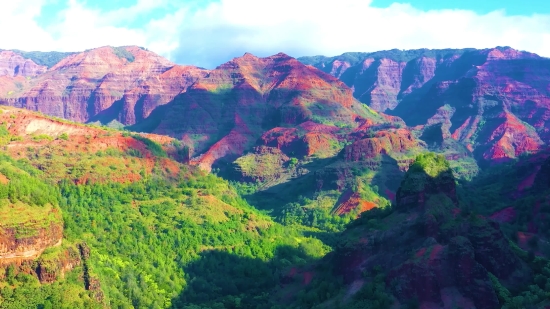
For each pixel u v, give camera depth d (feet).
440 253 499.10
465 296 481.05
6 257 465.06
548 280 502.38
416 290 488.02
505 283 507.30
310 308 538.06
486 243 520.83
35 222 486.79
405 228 556.10
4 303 448.24
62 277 488.02
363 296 511.81
